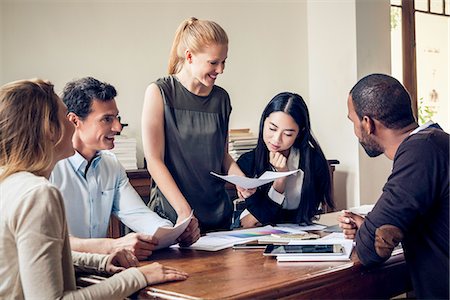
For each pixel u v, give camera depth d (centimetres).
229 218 271
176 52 256
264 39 436
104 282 158
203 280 169
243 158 288
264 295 156
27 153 156
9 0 348
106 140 213
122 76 382
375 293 188
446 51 498
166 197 239
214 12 416
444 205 172
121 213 230
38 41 357
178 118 250
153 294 159
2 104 157
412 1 475
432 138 175
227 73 423
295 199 278
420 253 178
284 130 271
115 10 379
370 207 253
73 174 215
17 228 147
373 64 432
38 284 144
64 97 212
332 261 188
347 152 431
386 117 186
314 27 448
